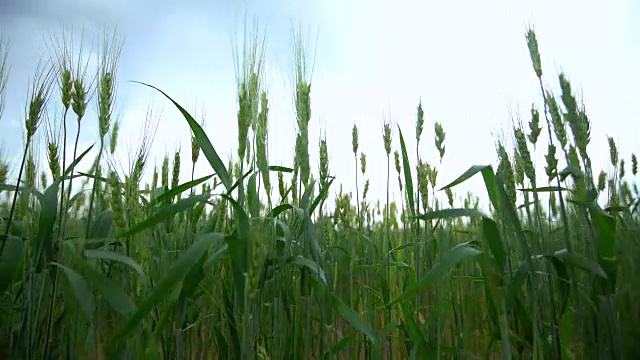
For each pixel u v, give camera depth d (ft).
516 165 2.21
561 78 1.81
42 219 1.53
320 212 2.32
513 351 1.81
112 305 1.35
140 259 1.59
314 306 2.27
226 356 1.86
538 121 1.99
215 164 1.68
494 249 1.60
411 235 2.35
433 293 2.32
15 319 1.77
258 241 1.33
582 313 1.66
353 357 2.14
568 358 1.57
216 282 1.98
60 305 1.89
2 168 1.96
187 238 2.19
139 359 1.38
